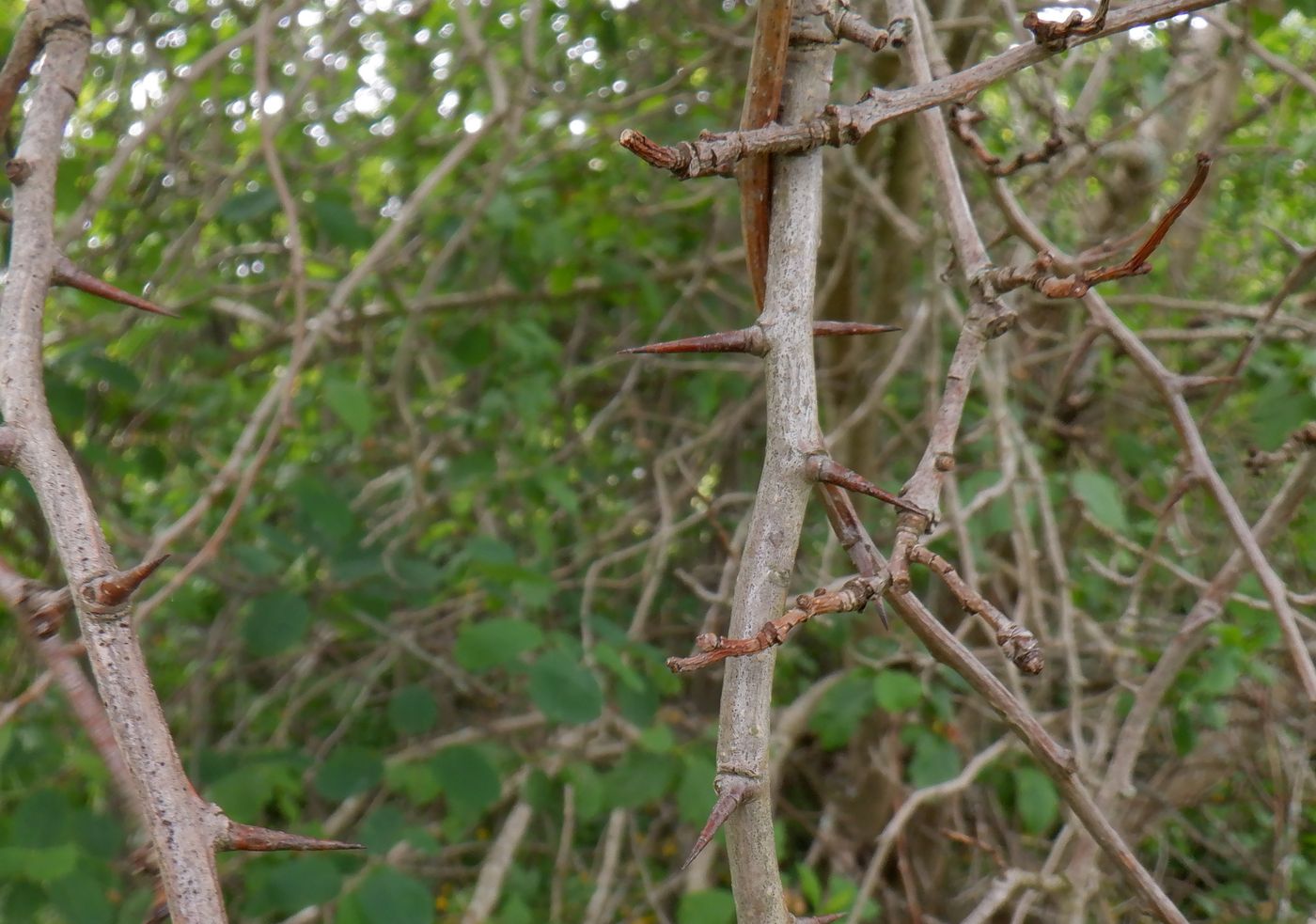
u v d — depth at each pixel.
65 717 3.07
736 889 0.90
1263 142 3.91
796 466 0.97
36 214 1.34
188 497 3.57
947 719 2.82
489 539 2.88
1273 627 2.54
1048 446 3.92
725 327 4.08
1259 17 2.84
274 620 2.82
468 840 3.66
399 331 4.23
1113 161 3.90
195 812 0.92
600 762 3.45
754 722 0.90
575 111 3.74
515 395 3.54
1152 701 2.25
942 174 1.55
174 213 3.79
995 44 3.62
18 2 3.82
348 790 2.67
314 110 4.09
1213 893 3.16
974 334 1.19
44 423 1.12
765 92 1.08
